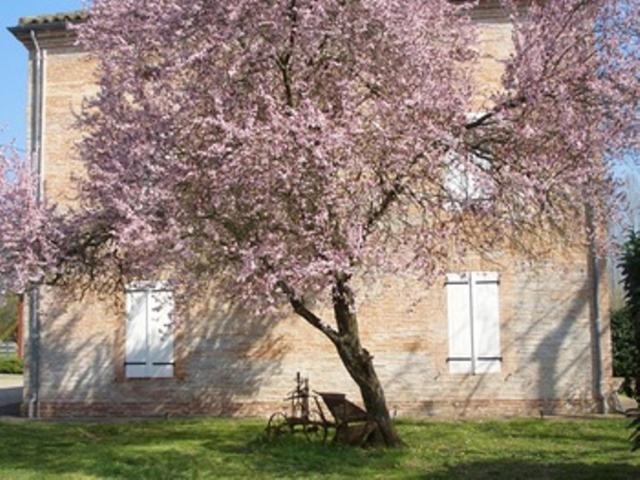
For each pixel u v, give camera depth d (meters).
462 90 9.60
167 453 10.62
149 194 8.84
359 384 10.77
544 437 11.70
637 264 7.52
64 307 15.92
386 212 9.45
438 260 9.28
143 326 15.71
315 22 8.77
